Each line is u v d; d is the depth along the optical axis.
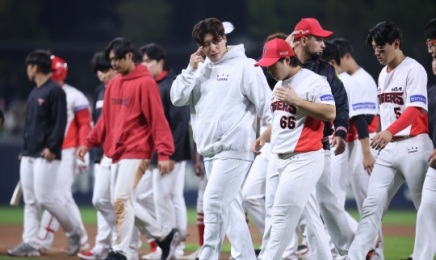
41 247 32.28
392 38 21.84
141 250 33.84
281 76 19.67
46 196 29.78
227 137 20.66
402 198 67.12
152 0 118.56
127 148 25.16
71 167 32.25
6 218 56.25
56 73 33.09
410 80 21.53
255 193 26.19
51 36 113.81
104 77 31.23
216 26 20.62
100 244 28.86
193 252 32.59
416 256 21.02
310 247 21.09
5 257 29.33
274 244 19.94
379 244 25.56
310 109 18.78
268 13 105.56
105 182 27.98
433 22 21.47
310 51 22.62
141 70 25.41
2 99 83.38
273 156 21.89
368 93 25.98
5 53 83.75
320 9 103.19
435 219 20.88
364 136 25.28
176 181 29.64
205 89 21.02
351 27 100.44
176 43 116.44
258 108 20.84
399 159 22.06
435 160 20.53
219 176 20.73
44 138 30.16
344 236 23.20
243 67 20.73
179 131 29.52
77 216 32.16
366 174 27.22
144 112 25.12
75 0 113.88
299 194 19.50
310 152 19.53
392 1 96.50
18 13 106.69
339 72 26.73
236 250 21.34
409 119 20.95
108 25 115.50
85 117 32.81
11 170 65.62
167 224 28.91
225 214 20.92
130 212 25.19
